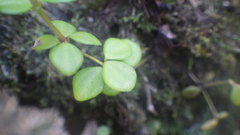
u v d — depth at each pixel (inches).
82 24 2.7
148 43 2.8
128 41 2.2
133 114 3.1
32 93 3.0
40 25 2.6
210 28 2.9
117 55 1.9
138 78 3.0
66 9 2.7
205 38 2.9
